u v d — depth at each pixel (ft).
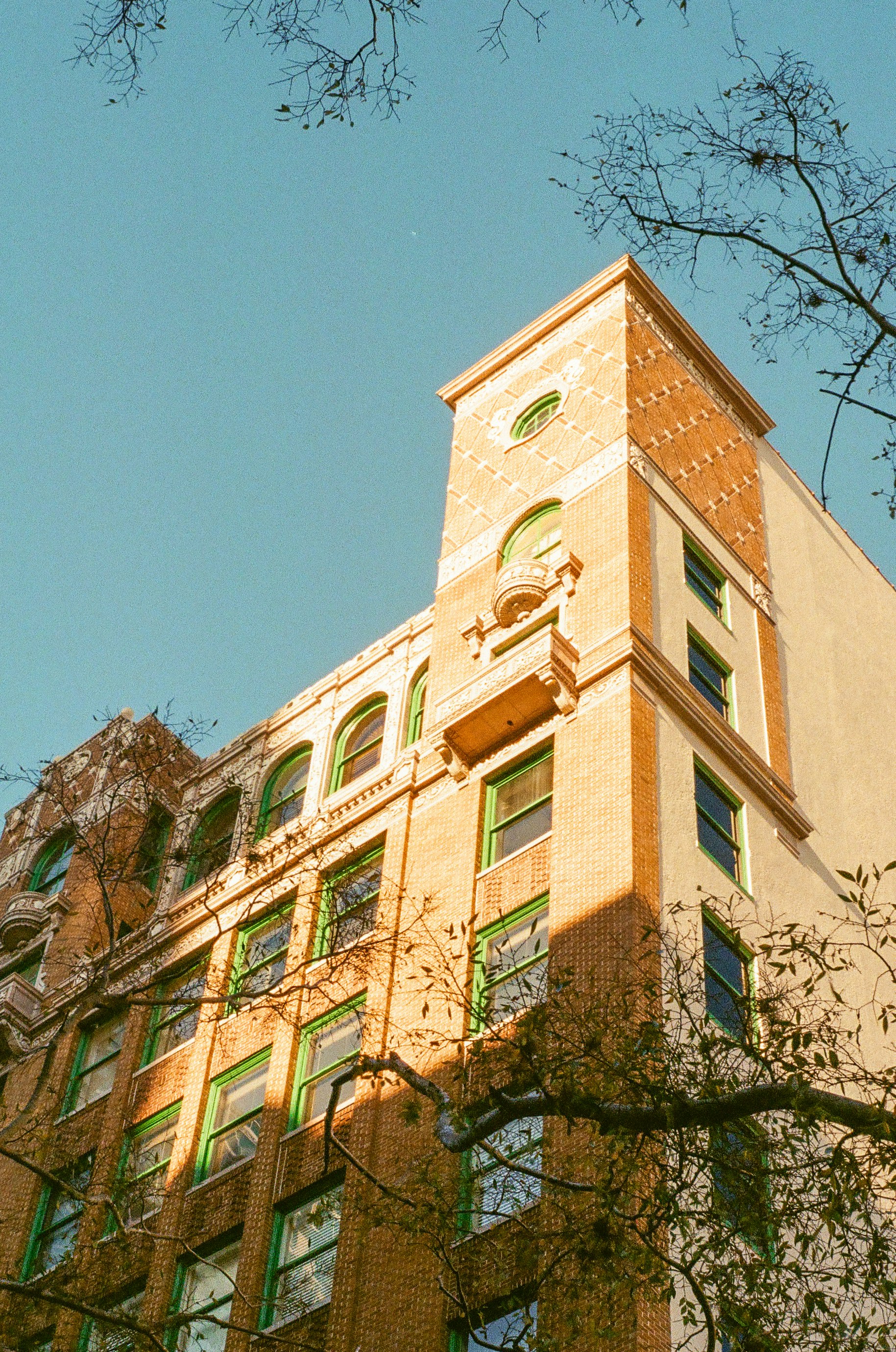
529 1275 71.00
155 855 102.17
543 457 125.49
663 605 111.55
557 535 118.52
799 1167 59.52
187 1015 118.21
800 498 140.77
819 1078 61.26
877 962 109.09
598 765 98.89
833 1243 74.64
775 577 129.08
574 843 95.66
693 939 91.09
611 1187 60.80
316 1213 77.77
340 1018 105.09
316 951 109.91
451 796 109.40
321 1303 90.12
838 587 137.69
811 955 66.54
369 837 113.09
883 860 117.29
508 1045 68.13
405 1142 91.45
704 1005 85.66
